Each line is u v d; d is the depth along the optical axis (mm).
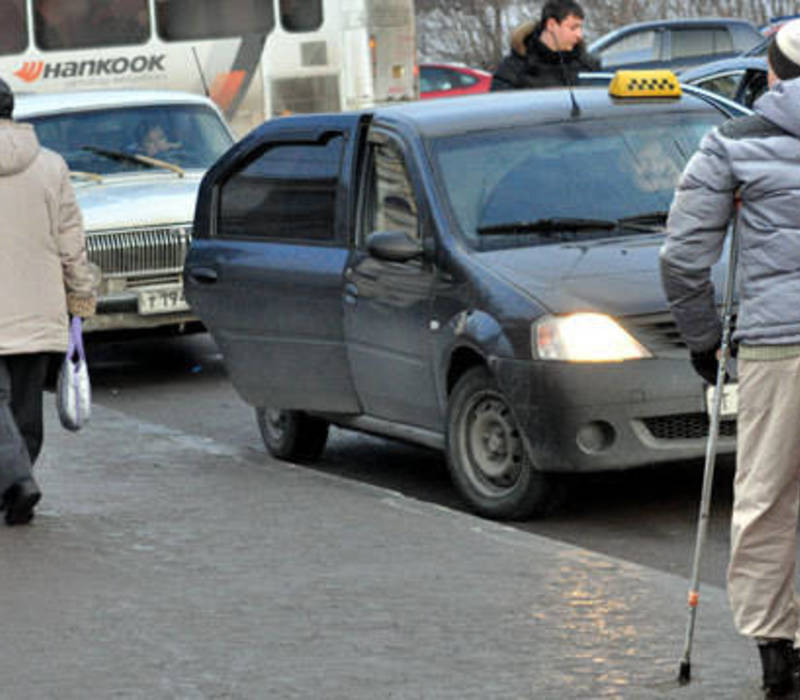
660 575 9438
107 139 21766
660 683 7547
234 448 13992
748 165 7203
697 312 7555
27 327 11383
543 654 8031
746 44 44750
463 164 12789
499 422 11828
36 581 9703
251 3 34938
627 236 12469
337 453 14922
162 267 19906
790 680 7375
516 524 11836
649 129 13297
